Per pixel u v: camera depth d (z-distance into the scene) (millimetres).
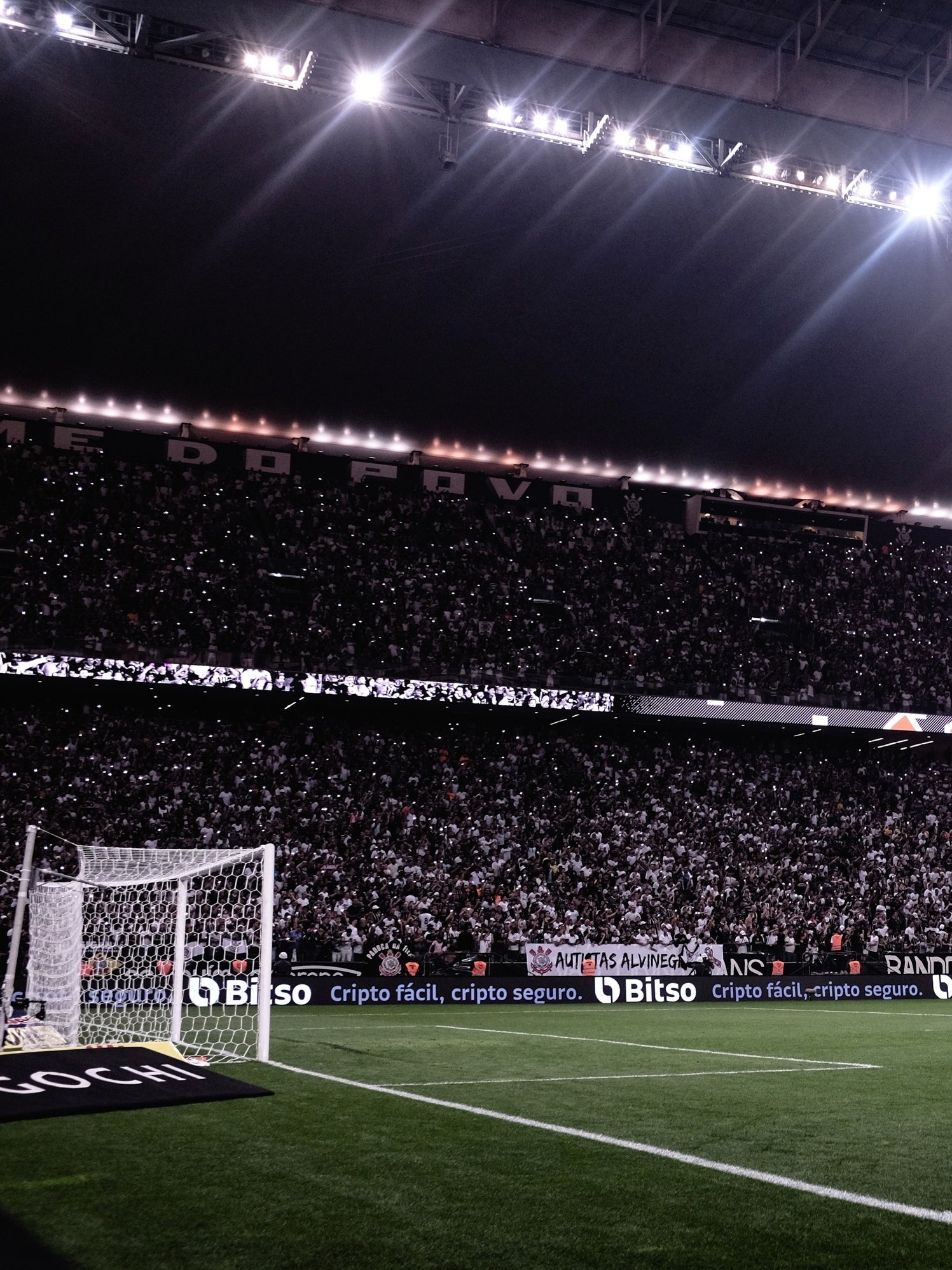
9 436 32969
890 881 32875
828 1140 7766
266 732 31578
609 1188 6090
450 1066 11953
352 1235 5074
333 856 28172
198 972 22594
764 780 35375
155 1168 6383
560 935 27000
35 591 29812
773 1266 4699
